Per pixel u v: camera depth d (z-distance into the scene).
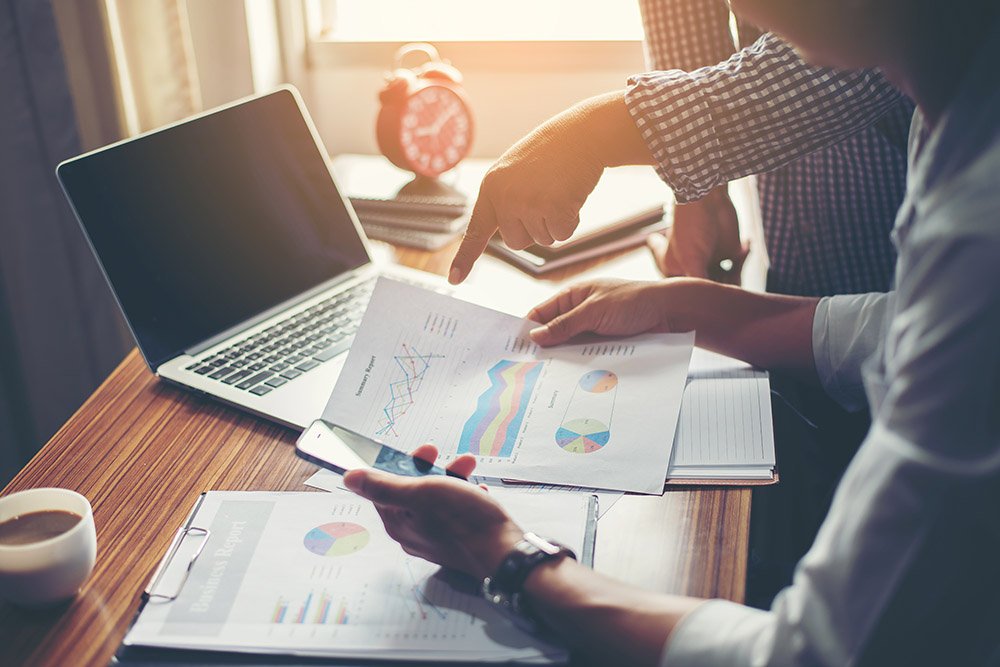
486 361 0.95
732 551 0.75
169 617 0.69
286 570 0.74
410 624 0.68
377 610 0.70
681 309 0.98
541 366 0.94
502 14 1.78
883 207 1.33
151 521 0.81
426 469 0.79
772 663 0.58
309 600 0.71
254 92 1.69
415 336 0.95
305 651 0.66
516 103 1.74
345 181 1.53
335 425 0.88
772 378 1.03
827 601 0.57
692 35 1.31
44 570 0.70
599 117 1.03
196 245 1.09
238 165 1.15
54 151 1.48
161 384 1.02
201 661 0.67
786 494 1.15
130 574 0.76
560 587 0.67
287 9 1.73
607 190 1.40
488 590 0.69
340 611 0.70
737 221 1.31
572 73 1.70
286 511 0.80
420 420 0.88
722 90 1.02
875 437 0.57
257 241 1.14
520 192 1.01
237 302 1.10
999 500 0.52
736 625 0.62
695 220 1.21
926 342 0.54
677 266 1.23
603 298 0.97
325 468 0.81
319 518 0.79
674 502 0.80
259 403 0.96
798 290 1.40
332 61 1.79
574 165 1.03
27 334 1.63
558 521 0.77
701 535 0.77
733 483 0.82
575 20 1.76
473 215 1.03
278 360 1.03
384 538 0.77
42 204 1.52
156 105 1.54
